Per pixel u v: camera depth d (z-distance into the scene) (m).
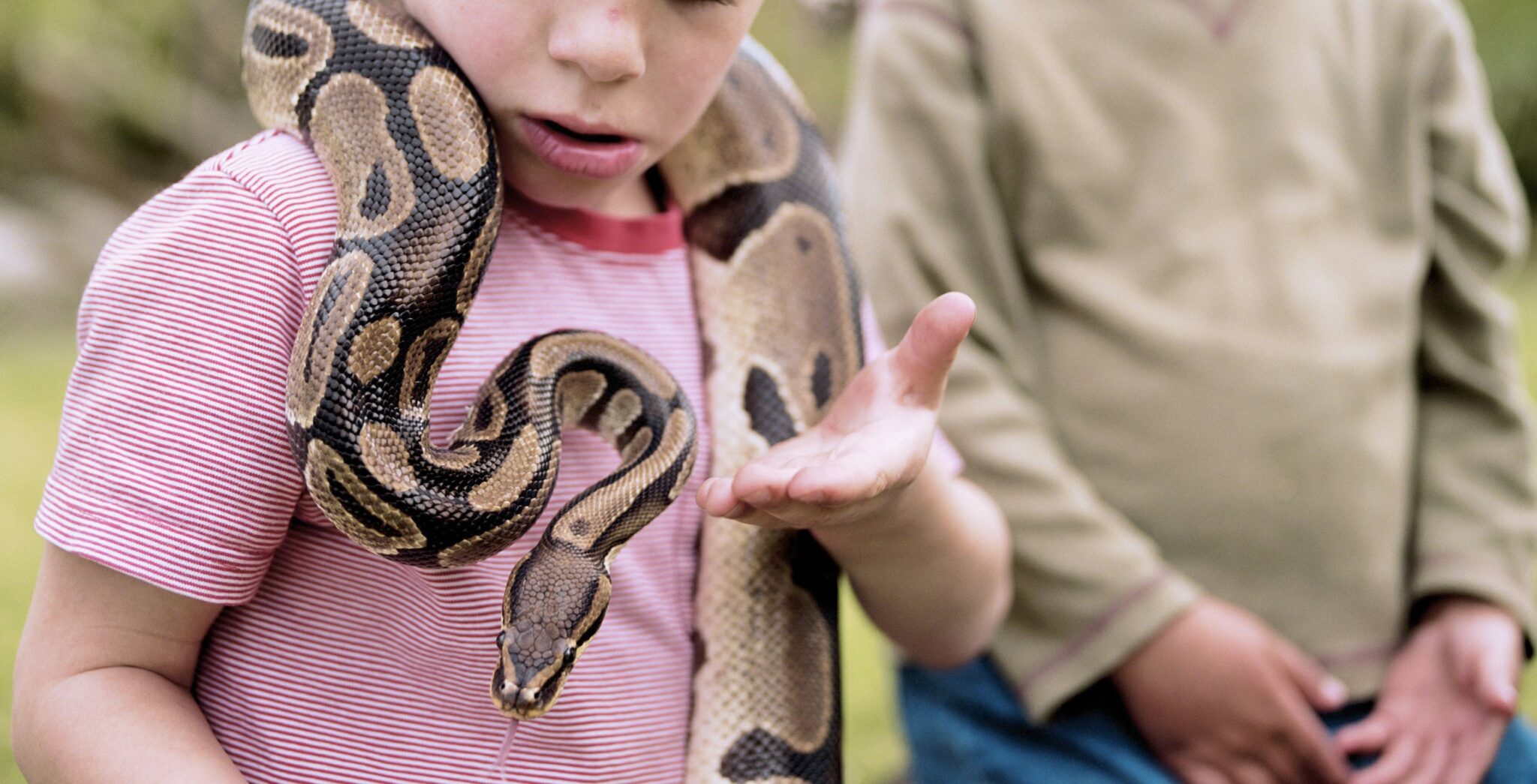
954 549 0.95
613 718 0.87
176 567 0.80
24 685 0.81
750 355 0.97
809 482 0.80
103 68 4.54
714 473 0.94
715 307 0.98
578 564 0.84
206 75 4.66
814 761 0.93
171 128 4.75
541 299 0.87
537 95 0.83
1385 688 1.14
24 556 1.90
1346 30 1.18
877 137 1.17
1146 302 1.13
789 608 0.95
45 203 4.72
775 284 0.99
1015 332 1.15
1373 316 1.16
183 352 0.81
